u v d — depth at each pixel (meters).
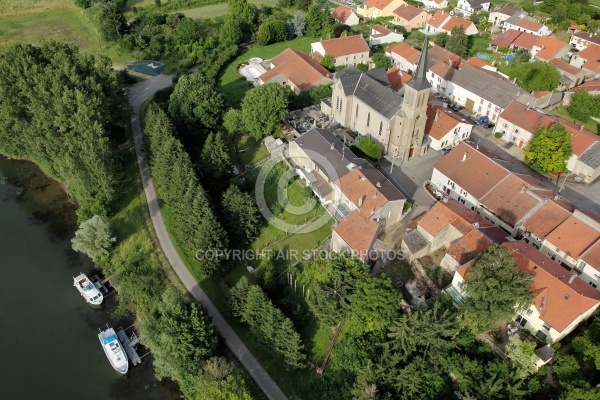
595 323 64.38
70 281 91.62
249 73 148.88
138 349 80.50
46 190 112.69
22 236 100.69
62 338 82.06
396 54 149.62
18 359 78.69
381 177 92.25
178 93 116.00
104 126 111.06
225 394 63.31
